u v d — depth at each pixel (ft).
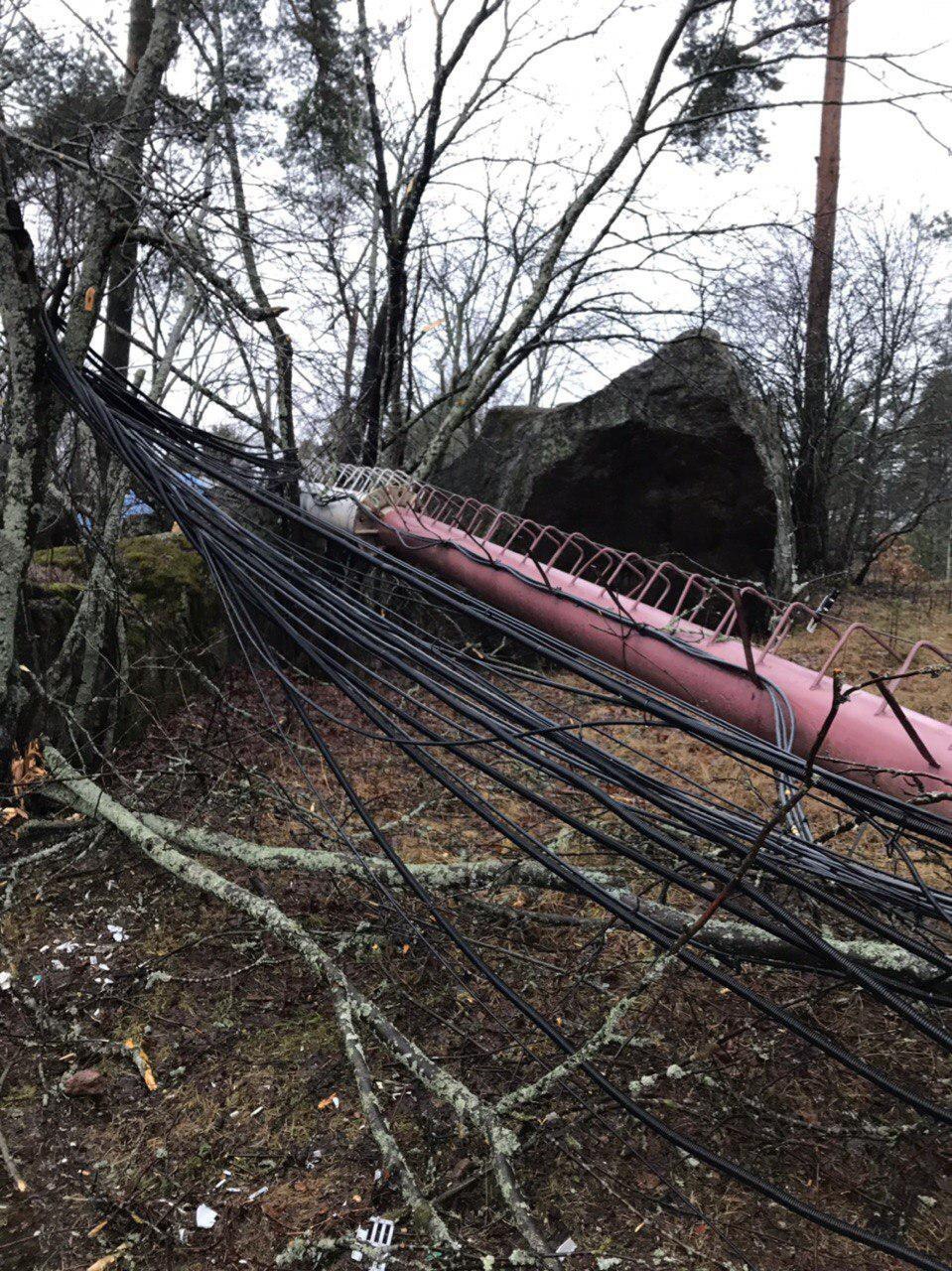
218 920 11.29
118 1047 8.82
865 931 9.87
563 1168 7.41
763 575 29.45
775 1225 6.82
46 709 14.11
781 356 37.32
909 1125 7.89
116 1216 6.83
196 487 11.62
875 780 9.35
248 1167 7.37
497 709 7.61
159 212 11.61
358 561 20.71
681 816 6.52
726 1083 8.45
